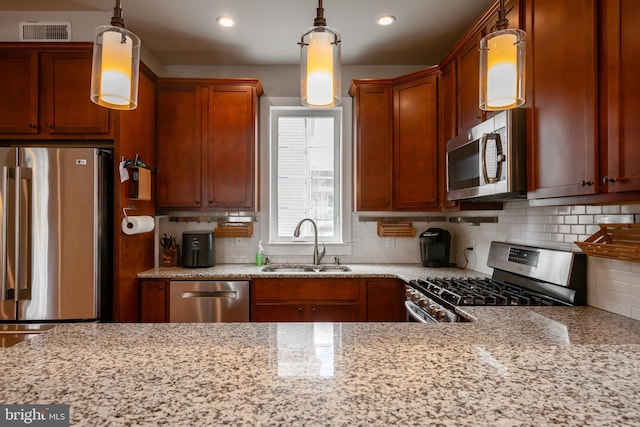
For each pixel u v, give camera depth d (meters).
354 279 2.79
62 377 0.83
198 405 0.71
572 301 1.78
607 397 0.75
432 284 2.32
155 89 3.08
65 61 2.53
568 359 0.96
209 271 2.92
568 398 0.74
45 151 2.34
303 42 1.10
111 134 2.53
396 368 0.89
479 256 2.88
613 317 1.54
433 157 2.82
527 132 1.74
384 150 3.06
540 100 1.64
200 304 2.75
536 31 1.67
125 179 2.55
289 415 0.67
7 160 2.32
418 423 0.65
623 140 1.22
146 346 1.04
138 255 2.82
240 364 0.91
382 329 1.23
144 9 2.53
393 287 2.80
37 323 2.33
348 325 1.28
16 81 2.52
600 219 1.71
